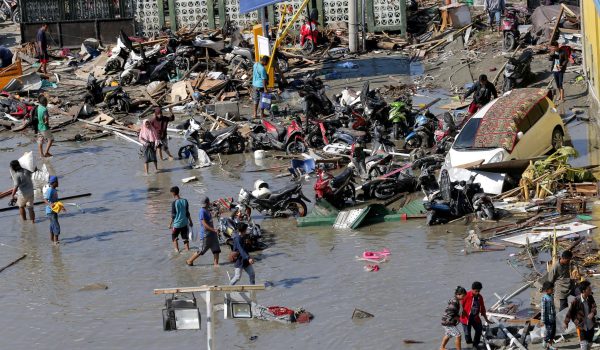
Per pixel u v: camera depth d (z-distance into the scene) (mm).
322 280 40000
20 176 50312
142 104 77688
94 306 38875
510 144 50500
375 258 41844
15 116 75562
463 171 50031
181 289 29234
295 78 82875
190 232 44969
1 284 41938
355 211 47125
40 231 49312
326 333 34781
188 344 34812
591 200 46375
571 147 52312
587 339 30406
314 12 92250
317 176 54156
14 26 110688
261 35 79312
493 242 42562
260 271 41562
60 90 82625
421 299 37094
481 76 61062
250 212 45875
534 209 45875
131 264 43531
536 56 76812
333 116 66000
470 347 32469
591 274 37406
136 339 35500
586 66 68438
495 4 86875
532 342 32031
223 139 62594
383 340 33781
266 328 35625
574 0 88375
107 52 89625
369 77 81125
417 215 47344
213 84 78250
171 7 97250
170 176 58438
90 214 51688
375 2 94000
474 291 31656
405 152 59031
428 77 79062
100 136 70062
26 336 36406
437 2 104188
